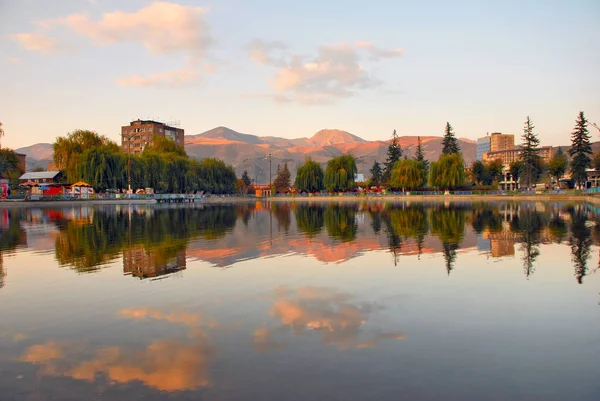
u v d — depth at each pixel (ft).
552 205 173.68
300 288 34.06
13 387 18.38
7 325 26.00
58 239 66.39
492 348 21.95
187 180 297.33
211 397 17.33
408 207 173.47
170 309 28.71
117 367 20.12
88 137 260.01
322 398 17.16
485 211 135.85
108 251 53.42
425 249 54.13
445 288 33.88
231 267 42.73
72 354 21.66
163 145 329.72
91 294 32.65
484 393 17.53
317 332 24.20
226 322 25.98
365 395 17.37
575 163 281.33
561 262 44.68
